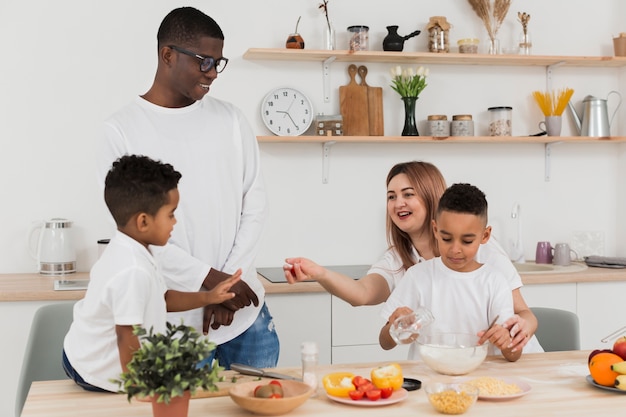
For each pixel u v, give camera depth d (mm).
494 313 1940
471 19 3812
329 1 3668
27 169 3406
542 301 3389
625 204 3979
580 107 3980
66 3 3404
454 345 1808
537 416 1448
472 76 3840
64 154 3436
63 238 3322
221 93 3576
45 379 2324
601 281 3436
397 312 1884
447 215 1900
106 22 3445
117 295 1588
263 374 1700
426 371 1791
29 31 3379
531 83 3916
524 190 3924
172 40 2086
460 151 3834
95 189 3467
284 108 3576
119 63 3465
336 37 3682
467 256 1922
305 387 1538
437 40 3639
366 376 1723
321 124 3529
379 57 3553
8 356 2916
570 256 3852
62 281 3104
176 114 2170
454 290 1987
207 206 2174
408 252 2236
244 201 2287
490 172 3877
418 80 3578
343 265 3729
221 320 2139
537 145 3926
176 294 1871
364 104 3668
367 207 3744
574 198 3984
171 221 1658
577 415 1454
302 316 3137
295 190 3664
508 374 1758
